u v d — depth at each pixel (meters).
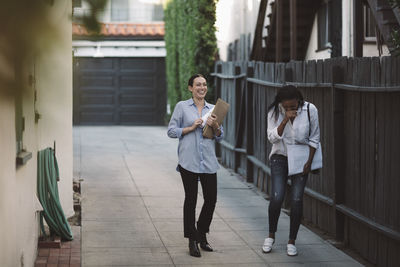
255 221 7.67
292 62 8.34
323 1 13.77
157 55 24.23
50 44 0.82
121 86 24.23
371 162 5.84
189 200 5.95
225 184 10.66
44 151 6.30
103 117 24.19
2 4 0.78
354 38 9.52
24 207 4.63
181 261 5.77
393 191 5.33
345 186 6.59
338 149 6.57
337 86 6.45
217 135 5.91
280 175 6.11
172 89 21.19
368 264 5.92
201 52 14.74
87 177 10.84
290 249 6.06
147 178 10.81
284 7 14.38
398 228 5.25
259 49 15.82
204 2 14.55
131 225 7.25
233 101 12.38
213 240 6.66
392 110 5.33
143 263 5.66
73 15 0.84
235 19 19.78
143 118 24.56
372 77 5.73
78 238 6.54
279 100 5.94
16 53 0.80
